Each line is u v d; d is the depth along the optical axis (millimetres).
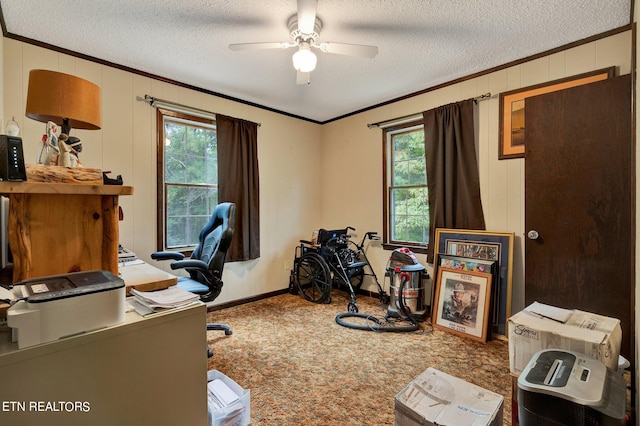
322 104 3781
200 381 1042
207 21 2086
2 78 2090
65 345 778
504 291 2611
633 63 1840
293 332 2740
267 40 2320
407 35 2268
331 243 3688
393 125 3564
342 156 4238
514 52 2518
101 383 838
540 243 2314
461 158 2934
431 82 3119
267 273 3863
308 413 1658
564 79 2393
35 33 2203
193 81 3070
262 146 3818
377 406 1718
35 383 740
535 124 2338
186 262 2160
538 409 1090
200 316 1044
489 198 2816
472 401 1315
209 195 3367
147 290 1244
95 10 1948
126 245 2746
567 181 2197
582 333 1378
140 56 2562
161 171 2943
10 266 1464
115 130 2676
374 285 3818
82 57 2504
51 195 1003
